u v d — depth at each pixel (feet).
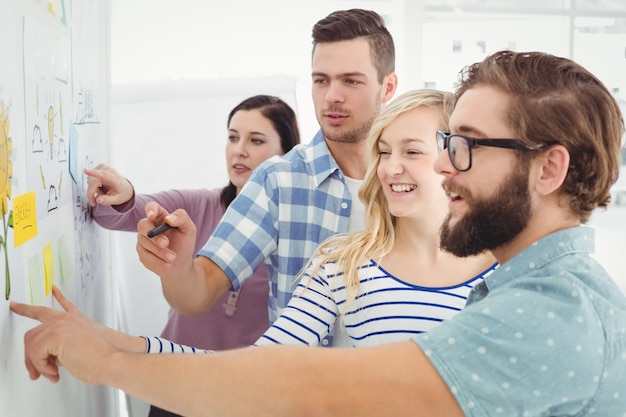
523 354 2.81
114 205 5.52
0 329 3.02
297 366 2.95
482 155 3.11
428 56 10.69
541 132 3.01
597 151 3.06
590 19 10.91
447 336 2.90
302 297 4.66
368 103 5.83
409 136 4.54
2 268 3.02
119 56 9.47
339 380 2.90
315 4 9.78
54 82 4.09
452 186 3.23
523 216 3.12
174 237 4.66
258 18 9.71
